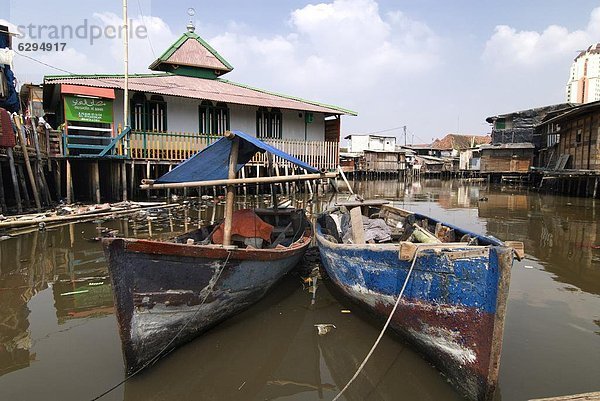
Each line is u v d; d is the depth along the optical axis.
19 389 3.79
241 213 6.88
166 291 4.18
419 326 4.20
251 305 5.72
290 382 4.11
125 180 15.32
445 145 62.78
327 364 4.42
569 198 21.38
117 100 16.91
